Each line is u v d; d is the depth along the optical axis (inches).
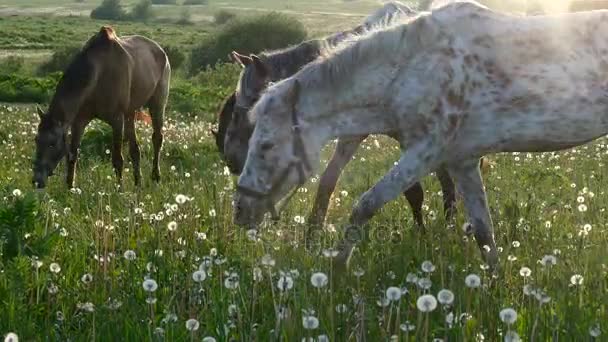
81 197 319.3
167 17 4837.6
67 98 389.7
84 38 2876.5
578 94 210.8
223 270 191.8
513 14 220.5
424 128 210.8
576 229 235.5
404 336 142.5
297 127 212.4
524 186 335.3
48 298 175.3
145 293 183.5
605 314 157.8
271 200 217.9
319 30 2893.7
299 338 141.6
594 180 343.6
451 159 219.8
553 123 212.4
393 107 212.1
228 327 149.1
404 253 210.4
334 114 213.6
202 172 396.2
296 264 192.5
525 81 210.1
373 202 209.3
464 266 201.9
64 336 158.1
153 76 449.7
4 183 365.1
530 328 149.0
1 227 196.1
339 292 173.6
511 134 213.8
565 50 212.4
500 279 190.5
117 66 405.1
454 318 148.0
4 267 188.5
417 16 217.3
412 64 210.4
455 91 209.3
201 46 1785.2
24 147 494.0
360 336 141.2
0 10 5511.8
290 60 287.1
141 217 254.5
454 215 269.6
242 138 294.2
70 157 390.6
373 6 6107.3
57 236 200.2
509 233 242.8
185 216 242.5
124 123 428.1
